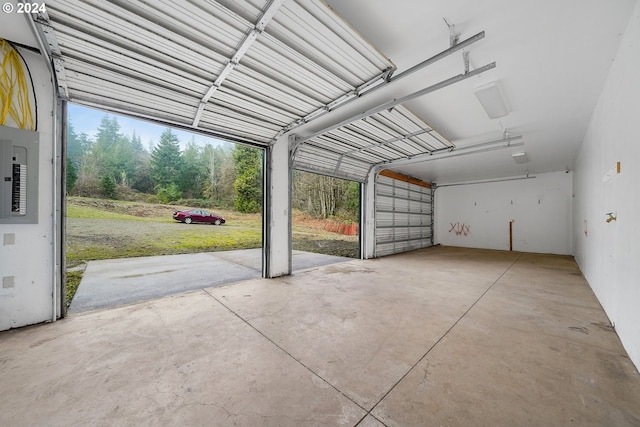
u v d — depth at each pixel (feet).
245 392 5.00
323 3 5.39
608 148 9.05
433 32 7.00
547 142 16.72
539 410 4.52
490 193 29.60
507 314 9.16
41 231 8.16
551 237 25.57
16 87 7.63
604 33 6.89
